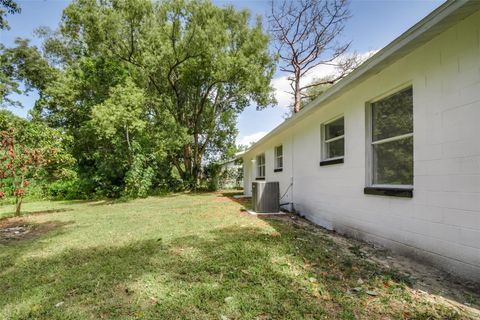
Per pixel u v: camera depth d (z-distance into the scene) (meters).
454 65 2.69
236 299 2.29
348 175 4.70
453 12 2.36
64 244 4.37
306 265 3.08
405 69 3.39
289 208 7.84
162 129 14.30
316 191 6.08
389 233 3.65
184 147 17.98
